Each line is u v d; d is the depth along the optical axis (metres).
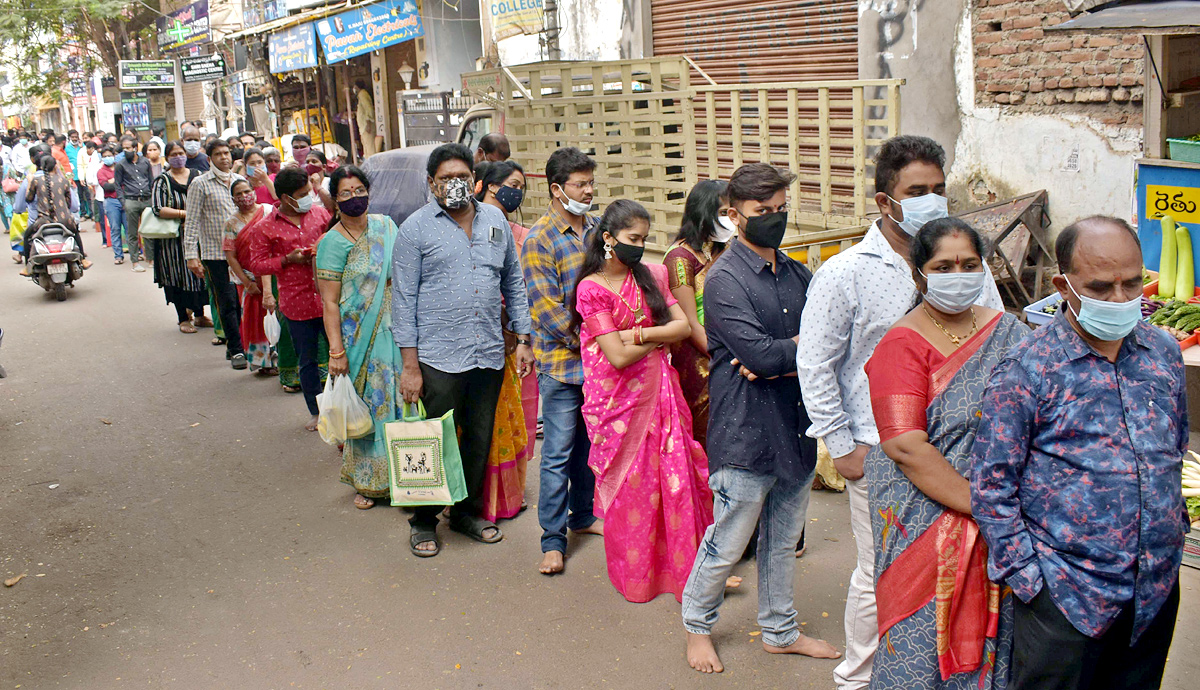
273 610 4.17
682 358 4.20
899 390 2.48
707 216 4.01
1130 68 6.45
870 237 2.96
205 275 8.92
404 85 17.02
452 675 3.60
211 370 8.39
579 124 8.06
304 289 6.35
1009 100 7.29
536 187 8.59
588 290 3.81
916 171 2.82
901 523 2.55
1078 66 6.77
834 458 2.97
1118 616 2.29
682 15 10.52
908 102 8.09
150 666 3.77
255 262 6.29
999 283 6.89
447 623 3.98
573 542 4.71
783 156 7.30
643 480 3.93
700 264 4.11
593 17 11.84
